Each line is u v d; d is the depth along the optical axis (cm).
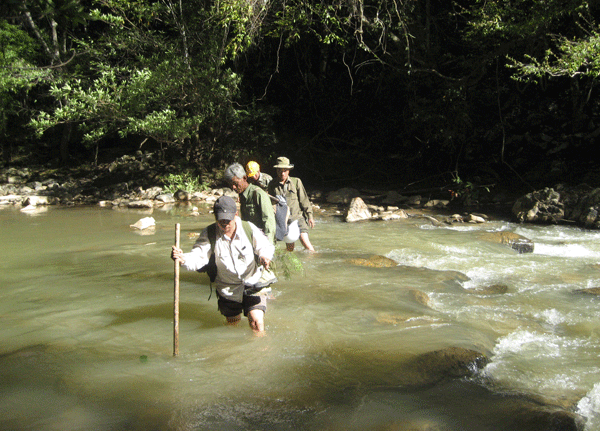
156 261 727
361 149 1847
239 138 1678
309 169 1714
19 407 326
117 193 1520
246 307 433
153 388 351
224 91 1557
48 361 396
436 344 426
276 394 343
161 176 1675
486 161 1538
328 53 1827
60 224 1055
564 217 1042
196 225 1026
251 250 405
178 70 1470
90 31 1916
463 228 984
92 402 332
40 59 1719
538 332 459
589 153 1418
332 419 311
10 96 1814
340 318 489
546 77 1498
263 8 1332
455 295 565
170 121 1434
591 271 668
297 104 1931
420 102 1502
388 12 1418
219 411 321
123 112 1455
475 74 1438
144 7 1538
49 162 1941
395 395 341
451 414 317
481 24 1234
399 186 1513
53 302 545
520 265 701
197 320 488
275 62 1864
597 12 1288
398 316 495
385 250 788
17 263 720
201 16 1538
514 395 343
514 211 1111
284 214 638
